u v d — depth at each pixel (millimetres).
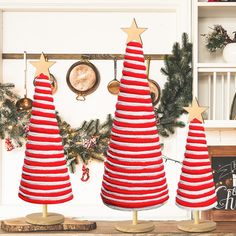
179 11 1971
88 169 2000
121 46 2043
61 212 1978
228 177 1944
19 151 2031
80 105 2043
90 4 1991
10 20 2049
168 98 1925
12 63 2051
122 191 1284
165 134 1961
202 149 1359
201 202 1345
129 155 1283
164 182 1338
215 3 1854
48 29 2051
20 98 2031
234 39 1933
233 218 1920
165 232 1394
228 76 1863
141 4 1983
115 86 2004
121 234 1387
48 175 1320
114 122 1322
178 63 1916
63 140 1968
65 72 2049
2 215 1986
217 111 2025
